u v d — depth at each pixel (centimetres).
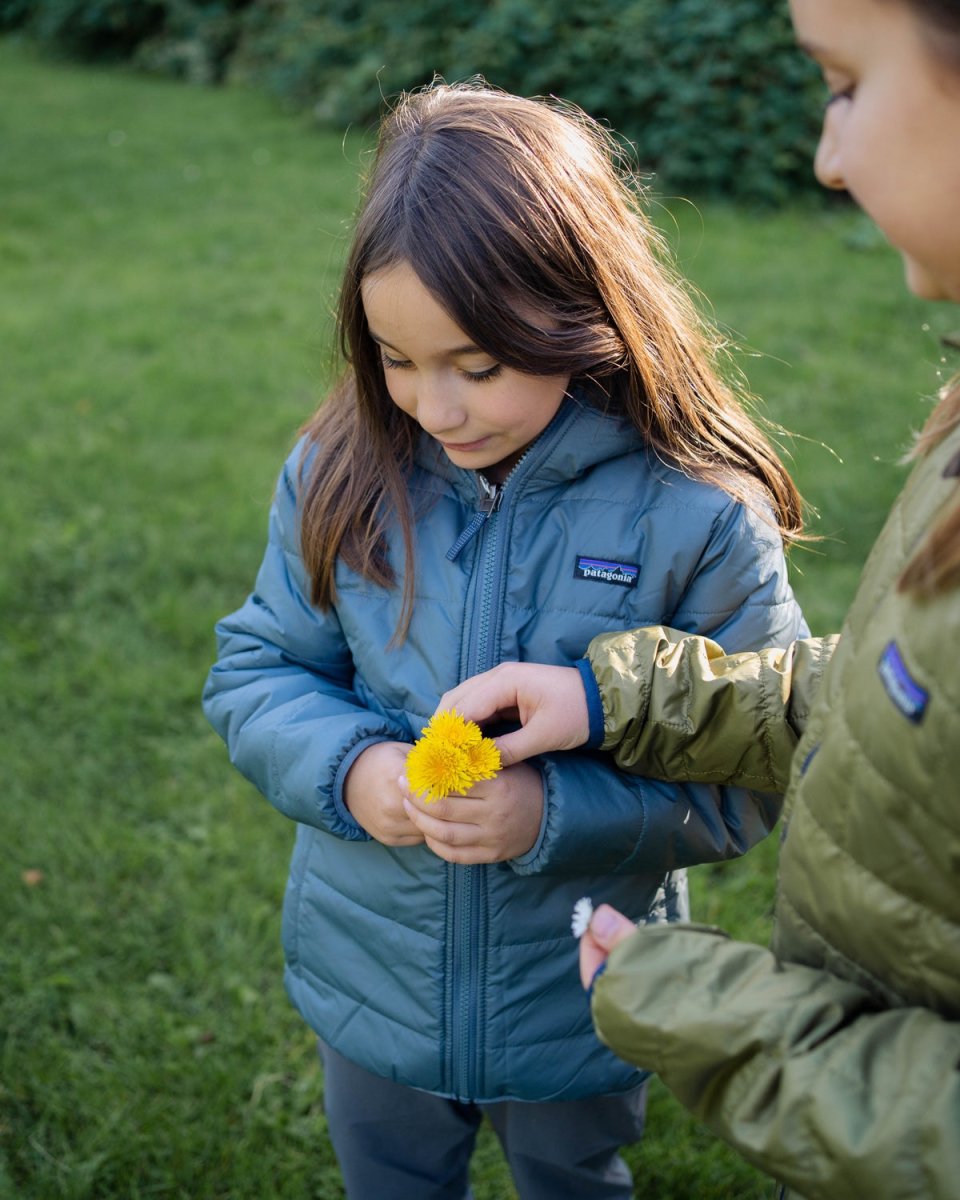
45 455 434
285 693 160
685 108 755
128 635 343
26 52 1233
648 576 147
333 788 149
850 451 429
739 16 755
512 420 135
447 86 151
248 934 252
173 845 275
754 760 138
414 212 130
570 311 136
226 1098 219
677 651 140
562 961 156
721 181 759
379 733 151
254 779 160
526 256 131
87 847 271
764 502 151
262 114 989
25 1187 205
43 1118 214
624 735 139
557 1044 158
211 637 341
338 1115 175
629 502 148
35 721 311
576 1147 173
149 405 480
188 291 614
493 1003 156
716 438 153
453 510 153
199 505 405
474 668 149
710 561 147
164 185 801
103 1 1173
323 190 788
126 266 655
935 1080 89
